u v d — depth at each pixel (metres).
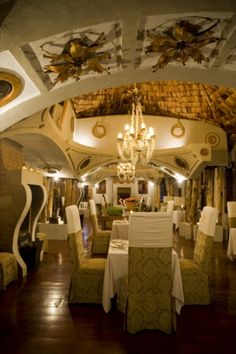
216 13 2.37
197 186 10.40
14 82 3.13
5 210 4.49
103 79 3.54
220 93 8.10
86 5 2.10
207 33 2.66
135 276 2.76
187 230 8.91
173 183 15.30
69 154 8.57
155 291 2.78
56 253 6.22
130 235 2.75
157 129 10.06
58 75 3.20
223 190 9.02
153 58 3.14
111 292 3.26
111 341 2.58
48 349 2.43
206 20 2.48
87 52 2.88
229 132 9.08
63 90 3.56
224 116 8.80
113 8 2.17
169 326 2.73
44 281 4.30
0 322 2.94
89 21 2.29
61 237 7.96
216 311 3.30
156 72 3.48
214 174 9.55
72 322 2.96
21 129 5.46
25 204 4.45
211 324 2.96
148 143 6.29
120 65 3.26
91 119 10.12
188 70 3.43
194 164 9.47
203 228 3.75
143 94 9.41
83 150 9.21
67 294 3.77
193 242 8.21
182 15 2.41
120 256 3.30
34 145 6.95
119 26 2.53
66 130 8.55
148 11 2.24
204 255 3.57
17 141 6.40
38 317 3.07
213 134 9.44
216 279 4.58
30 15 2.15
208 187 9.66
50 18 2.21
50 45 2.67
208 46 2.90
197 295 3.50
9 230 4.46
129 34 2.65
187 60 3.15
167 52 2.99
